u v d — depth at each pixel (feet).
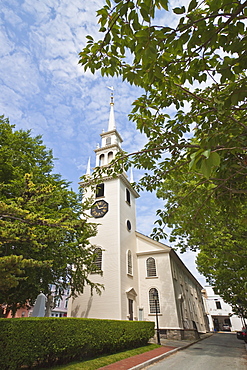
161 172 23.82
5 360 22.40
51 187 28.58
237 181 18.70
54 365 28.58
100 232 77.10
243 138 13.71
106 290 66.85
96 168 24.53
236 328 171.53
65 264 45.98
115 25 10.99
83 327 33.58
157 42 10.68
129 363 33.68
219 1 10.34
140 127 20.49
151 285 77.87
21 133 43.86
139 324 52.44
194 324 101.04
